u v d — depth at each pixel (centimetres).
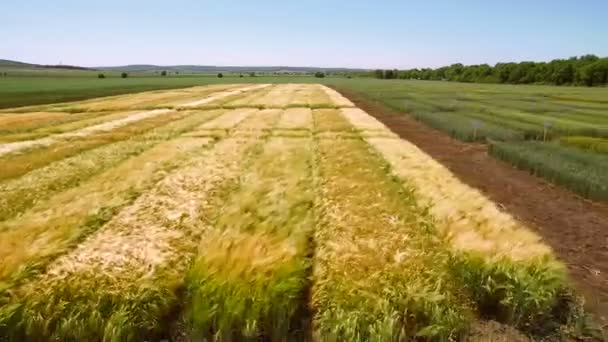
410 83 13125
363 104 5544
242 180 1520
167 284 741
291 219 1043
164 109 4222
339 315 659
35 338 650
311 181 1515
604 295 843
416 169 1653
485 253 838
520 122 3416
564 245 1122
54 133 2689
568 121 3544
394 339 638
